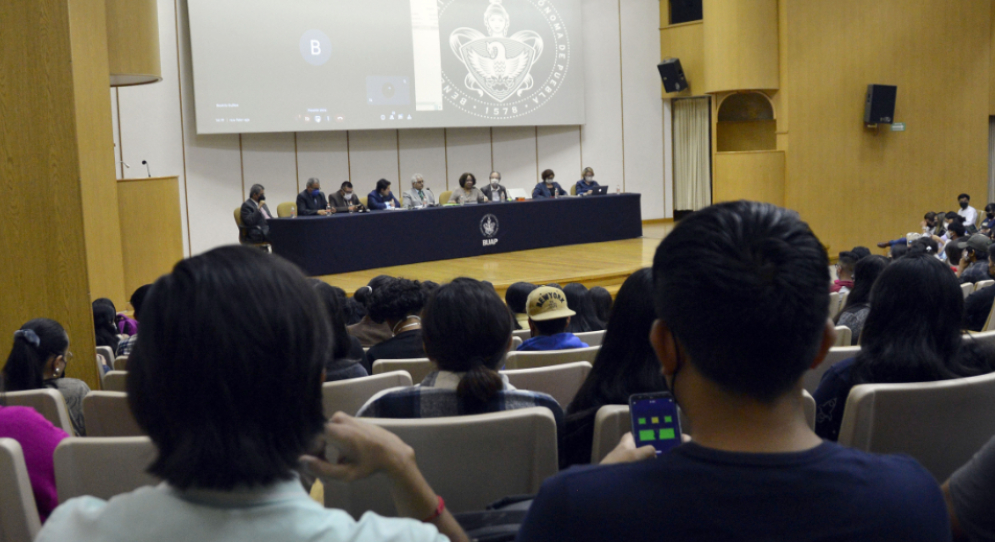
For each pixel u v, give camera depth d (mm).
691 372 824
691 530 731
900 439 1644
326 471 929
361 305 4488
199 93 9914
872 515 733
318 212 9031
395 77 11133
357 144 11367
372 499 1552
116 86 8641
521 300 4234
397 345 3225
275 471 712
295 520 715
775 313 746
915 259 1850
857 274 3473
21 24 3668
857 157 11898
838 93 11680
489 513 1093
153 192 7922
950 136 12531
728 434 796
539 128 12875
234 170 10555
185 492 718
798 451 771
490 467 1580
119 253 7383
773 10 11305
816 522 729
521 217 10109
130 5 7512
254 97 10219
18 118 3715
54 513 744
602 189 10953
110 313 4445
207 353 692
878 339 1871
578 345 3010
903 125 12164
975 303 3996
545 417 1561
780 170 11469
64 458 1505
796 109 11453
